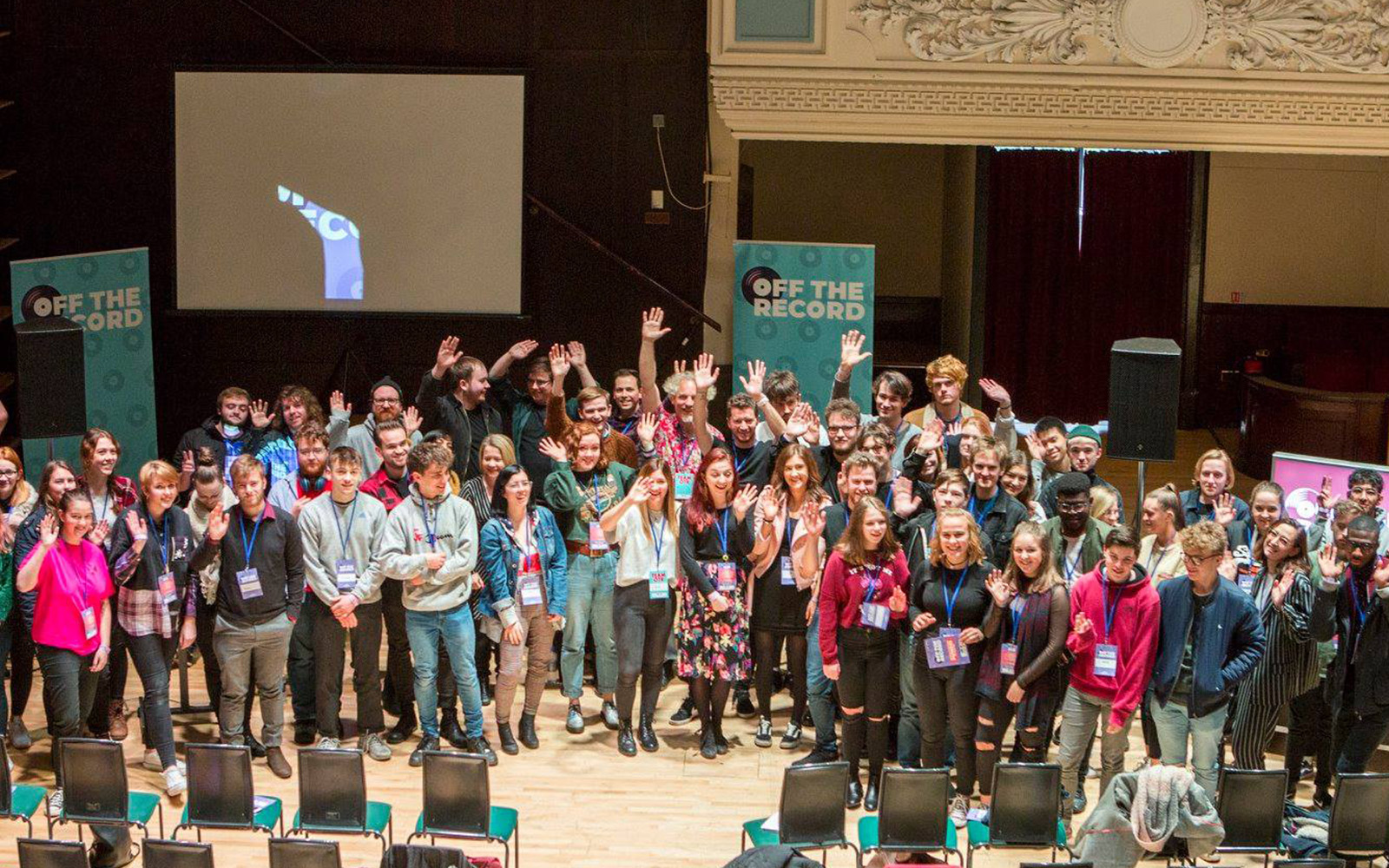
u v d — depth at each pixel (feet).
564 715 24.64
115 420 30.45
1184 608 19.45
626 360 36.27
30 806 18.52
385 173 34.53
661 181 35.50
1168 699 19.66
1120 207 50.01
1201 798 17.79
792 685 23.44
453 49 35.27
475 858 17.98
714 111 35.45
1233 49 33.06
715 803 21.45
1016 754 20.77
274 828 20.51
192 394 37.40
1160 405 23.53
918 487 22.76
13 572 21.26
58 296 29.71
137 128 36.04
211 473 21.47
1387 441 40.50
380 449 23.11
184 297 35.01
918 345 56.59
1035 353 50.88
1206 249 50.60
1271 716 20.61
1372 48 33.01
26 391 24.49
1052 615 19.31
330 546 22.12
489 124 34.32
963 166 44.96
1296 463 24.93
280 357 37.24
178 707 24.45
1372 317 50.65
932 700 20.52
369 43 35.37
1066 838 18.93
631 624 22.77
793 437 24.43
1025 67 33.09
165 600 21.06
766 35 33.24
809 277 31.91
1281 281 50.93
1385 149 33.91
